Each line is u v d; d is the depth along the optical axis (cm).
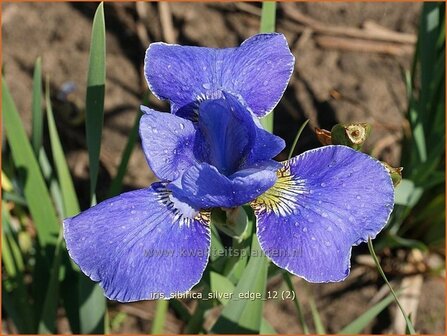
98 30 28
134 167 47
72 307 36
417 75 48
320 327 37
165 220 24
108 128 48
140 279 23
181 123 25
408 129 44
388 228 43
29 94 49
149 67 26
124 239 23
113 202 24
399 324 43
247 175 24
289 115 48
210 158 26
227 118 26
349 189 24
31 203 35
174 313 43
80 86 49
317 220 24
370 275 44
